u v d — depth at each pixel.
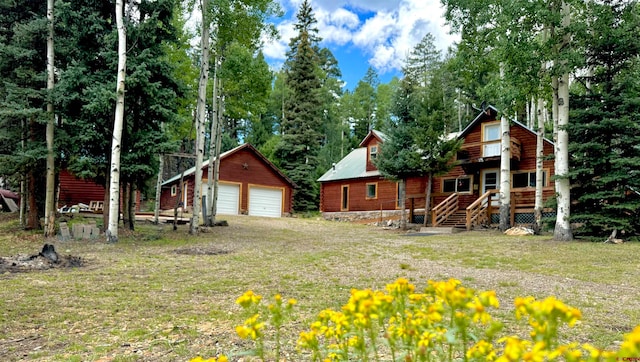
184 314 4.89
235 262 9.01
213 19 13.61
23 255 8.88
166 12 13.12
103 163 12.50
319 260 9.45
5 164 11.97
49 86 12.07
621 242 11.14
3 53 11.91
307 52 34.38
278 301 2.00
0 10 12.95
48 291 5.97
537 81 12.30
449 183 21.59
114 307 5.19
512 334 4.12
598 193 11.79
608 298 5.85
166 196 29.94
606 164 12.14
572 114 12.29
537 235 14.08
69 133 12.66
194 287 6.44
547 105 17.50
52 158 12.05
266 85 17.19
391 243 13.09
